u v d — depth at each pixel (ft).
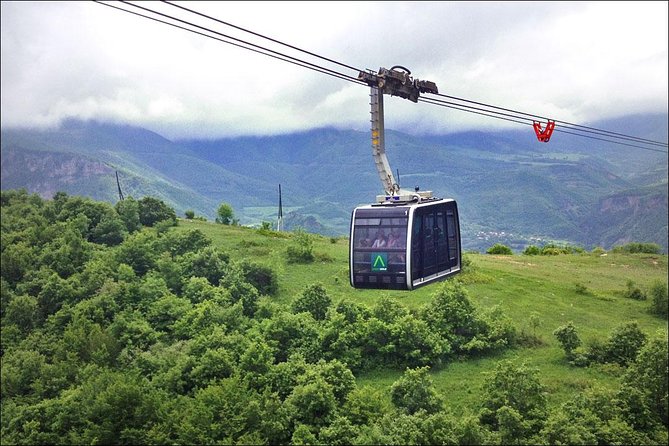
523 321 227.40
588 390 161.79
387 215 92.17
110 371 172.86
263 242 333.01
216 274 252.62
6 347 214.69
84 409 157.28
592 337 196.44
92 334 198.70
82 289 235.20
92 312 218.38
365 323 200.64
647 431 147.33
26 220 316.81
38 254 274.98
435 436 138.41
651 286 260.83
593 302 259.39
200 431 144.15
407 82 88.53
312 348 187.62
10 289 253.24
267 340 191.93
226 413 148.87
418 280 93.04
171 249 275.59
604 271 327.26
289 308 220.43
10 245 274.57
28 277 254.47
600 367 186.19
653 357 160.04
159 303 217.97
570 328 195.00
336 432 143.23
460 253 108.47
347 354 189.57
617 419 146.30
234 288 231.50
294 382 165.78
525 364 163.12
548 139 127.54
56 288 236.02
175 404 157.07
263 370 171.12
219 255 269.03
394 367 191.11
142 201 361.30
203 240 282.36
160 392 162.40
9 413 167.73
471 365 192.44
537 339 209.15
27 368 189.78
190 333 199.62
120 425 151.43
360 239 93.20
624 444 139.74
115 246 297.94
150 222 355.56
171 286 243.81
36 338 214.07
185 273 252.21
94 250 276.62
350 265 94.07
